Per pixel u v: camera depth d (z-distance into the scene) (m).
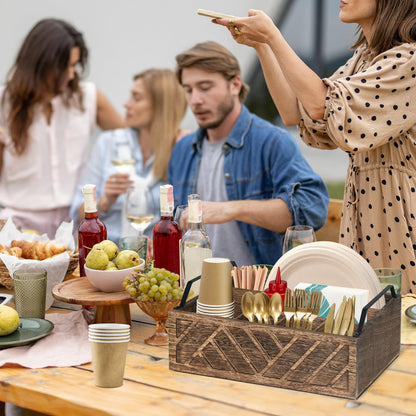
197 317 1.26
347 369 1.15
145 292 1.40
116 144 3.41
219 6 6.63
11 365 1.32
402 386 1.20
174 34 6.51
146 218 2.59
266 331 1.21
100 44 6.43
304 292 1.27
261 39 1.84
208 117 2.66
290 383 1.20
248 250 2.69
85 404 1.15
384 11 1.76
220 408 1.13
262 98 7.16
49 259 1.72
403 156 1.86
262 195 2.66
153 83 3.28
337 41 6.94
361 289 1.29
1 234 1.98
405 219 1.89
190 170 2.83
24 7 5.87
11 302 1.72
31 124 3.54
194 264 1.53
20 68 3.49
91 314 1.62
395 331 1.31
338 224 2.63
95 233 1.70
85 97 3.69
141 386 1.23
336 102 1.75
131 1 6.40
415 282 1.92
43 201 3.65
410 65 1.71
